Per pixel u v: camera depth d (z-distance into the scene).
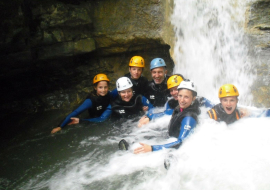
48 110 6.75
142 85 6.19
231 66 6.31
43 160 4.34
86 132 5.30
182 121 4.19
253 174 3.30
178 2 6.59
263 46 5.93
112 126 5.50
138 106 5.77
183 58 6.75
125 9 6.72
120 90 5.44
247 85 5.89
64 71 7.17
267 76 5.55
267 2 6.04
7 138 5.31
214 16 6.51
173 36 6.65
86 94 7.32
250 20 6.21
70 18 6.16
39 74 6.90
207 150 3.86
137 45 7.13
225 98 4.25
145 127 5.23
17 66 5.98
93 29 6.87
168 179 3.51
